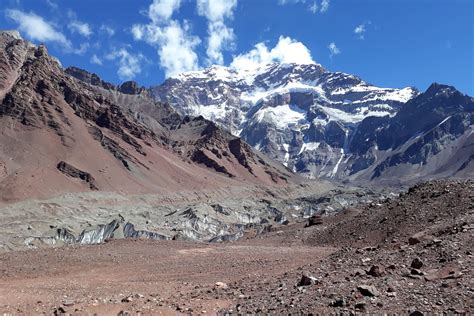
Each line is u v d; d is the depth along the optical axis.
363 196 191.88
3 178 161.38
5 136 197.12
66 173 185.75
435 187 48.38
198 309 18.92
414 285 17.52
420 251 21.92
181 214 136.62
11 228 104.56
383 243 39.91
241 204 195.88
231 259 37.00
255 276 26.56
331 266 23.33
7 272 30.72
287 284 21.09
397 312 15.27
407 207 46.12
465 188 44.44
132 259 36.44
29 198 149.75
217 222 131.25
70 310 19.78
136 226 108.56
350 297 16.78
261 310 17.61
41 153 195.38
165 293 23.50
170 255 39.16
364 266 21.81
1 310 20.22
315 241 51.41
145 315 18.44
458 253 20.05
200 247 45.88
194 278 29.17
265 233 74.44
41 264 33.41
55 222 117.06
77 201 163.25
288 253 40.84
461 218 34.62
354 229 48.78
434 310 15.01
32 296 23.59
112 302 20.84
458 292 15.98
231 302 19.81
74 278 29.72
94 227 106.31
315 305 16.83
